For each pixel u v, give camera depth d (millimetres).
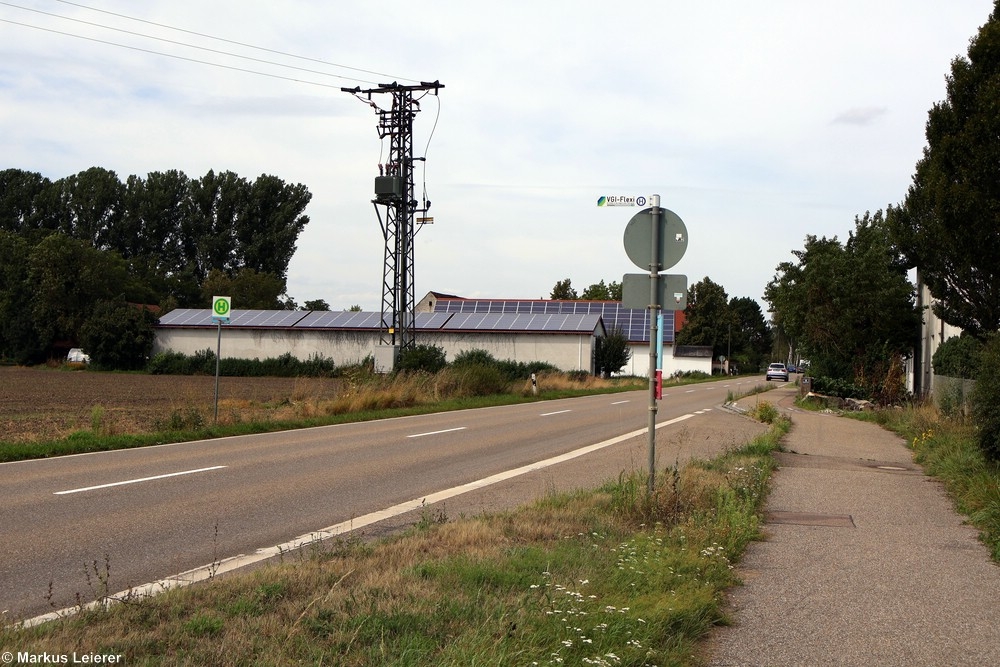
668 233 9125
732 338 120375
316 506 9539
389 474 12266
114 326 61844
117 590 5879
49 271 70500
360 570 6020
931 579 6691
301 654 4215
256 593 5242
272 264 96625
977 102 19625
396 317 39531
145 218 95375
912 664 4746
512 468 13148
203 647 4262
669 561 6402
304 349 61844
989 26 19984
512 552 6664
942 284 24016
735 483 10367
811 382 36500
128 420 21406
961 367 22375
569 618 4797
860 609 5805
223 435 17609
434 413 25609
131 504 9305
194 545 7422
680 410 29078
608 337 66625
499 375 35844
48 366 66688
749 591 6223
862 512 9750
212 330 63094
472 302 88688
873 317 34219
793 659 4777
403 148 39625
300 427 20016
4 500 9391
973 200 19109
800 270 37250
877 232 35188
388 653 4227
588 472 12781
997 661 4824
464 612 4914
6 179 94188
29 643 4223
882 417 25422
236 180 97062
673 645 4773
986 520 8844
